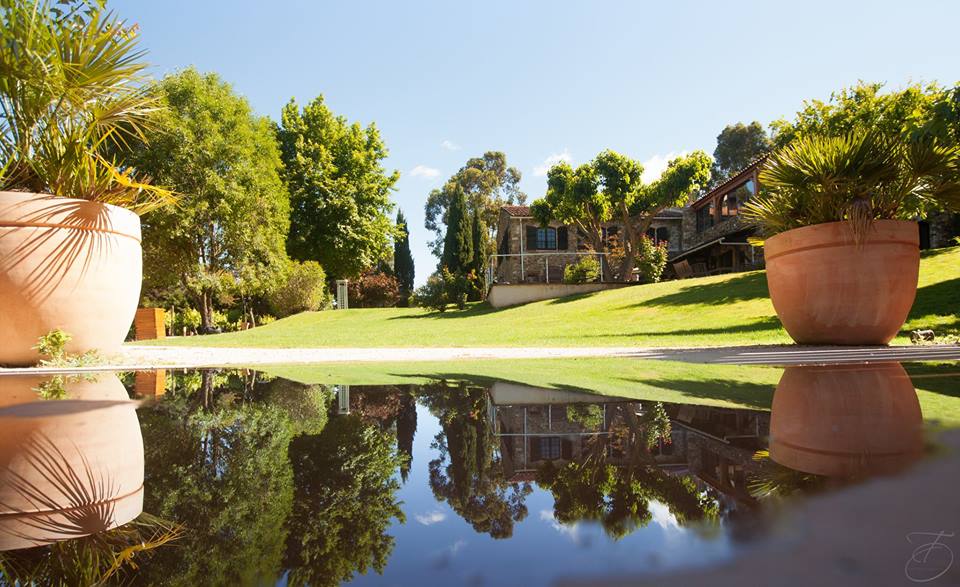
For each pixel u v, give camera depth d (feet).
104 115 14.88
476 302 77.71
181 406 4.98
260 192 56.75
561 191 65.26
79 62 13.94
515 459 2.59
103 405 5.13
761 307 31.24
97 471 2.41
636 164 63.16
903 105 35.55
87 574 1.21
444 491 2.03
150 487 2.14
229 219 51.24
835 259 16.81
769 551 1.24
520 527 1.53
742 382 6.73
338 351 21.54
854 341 17.21
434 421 3.92
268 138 61.77
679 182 60.34
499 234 94.58
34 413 4.50
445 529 1.55
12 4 13.28
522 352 18.71
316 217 74.43
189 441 3.17
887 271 16.56
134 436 3.35
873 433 2.99
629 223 63.67
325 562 1.27
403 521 1.65
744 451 2.59
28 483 2.19
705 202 74.49
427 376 8.80
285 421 4.02
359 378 8.52
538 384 7.02
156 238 48.96
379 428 3.64
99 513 1.77
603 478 2.13
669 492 1.88
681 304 37.24
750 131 119.75
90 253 14.52
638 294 45.73
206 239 52.65
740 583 1.04
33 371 11.90
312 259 76.28
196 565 1.26
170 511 1.79
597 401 4.96
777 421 3.55
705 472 2.16
